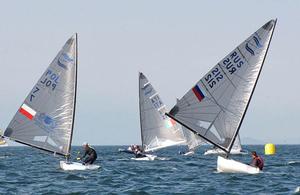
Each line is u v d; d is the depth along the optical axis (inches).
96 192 3211.1
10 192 3208.7
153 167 5241.1
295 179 3929.6
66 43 4301.2
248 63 3937.0
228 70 3966.5
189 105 3998.5
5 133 4320.9
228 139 3988.7
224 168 4138.8
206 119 3996.1
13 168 5049.2
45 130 4308.6
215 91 3981.3
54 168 4879.4
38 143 4313.5
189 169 4958.2
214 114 3988.7
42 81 4313.5
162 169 4958.2
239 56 3951.8
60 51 4306.1
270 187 3417.8
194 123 4001.0
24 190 3302.2
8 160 6761.8
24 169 4894.2
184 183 3688.5
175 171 4722.0
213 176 4050.2
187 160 6756.9
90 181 3752.5
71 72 4293.8
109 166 5354.3
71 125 4291.3
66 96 4293.8
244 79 3944.4
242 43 3944.4
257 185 3513.8
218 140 4001.0
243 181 3710.6
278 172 4500.5
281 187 3417.8
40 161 6456.7
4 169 4911.4
